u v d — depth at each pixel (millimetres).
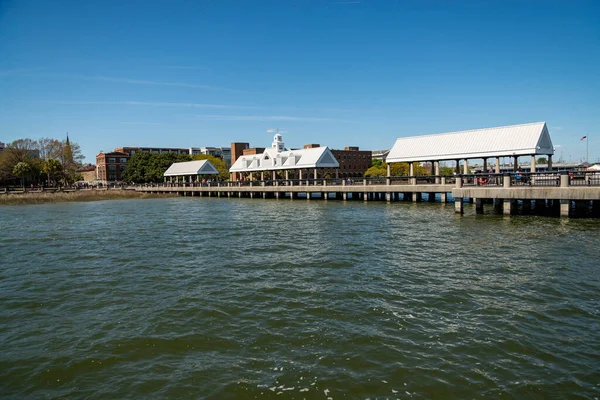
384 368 8609
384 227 27328
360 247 20750
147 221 36156
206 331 10648
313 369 8648
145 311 12227
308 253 19672
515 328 10438
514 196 29203
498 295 12906
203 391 7965
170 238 25531
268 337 10203
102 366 9031
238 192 73625
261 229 28234
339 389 7914
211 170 96250
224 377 8438
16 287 15102
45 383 8430
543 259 17203
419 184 46062
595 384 7934
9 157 110312
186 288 14391
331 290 13727
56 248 22969
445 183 44281
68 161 122750
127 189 99125
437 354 9156
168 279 15656
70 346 10023
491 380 8102
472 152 46438
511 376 8234
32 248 23125
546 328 10422
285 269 16719
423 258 18000
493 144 45125
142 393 7957
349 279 15008
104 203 68562
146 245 23172
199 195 83625
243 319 11391
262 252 20203
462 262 17125
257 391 7914
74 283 15453
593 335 9977
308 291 13680
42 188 92500
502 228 25219
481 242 21109
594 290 13172
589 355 9016
